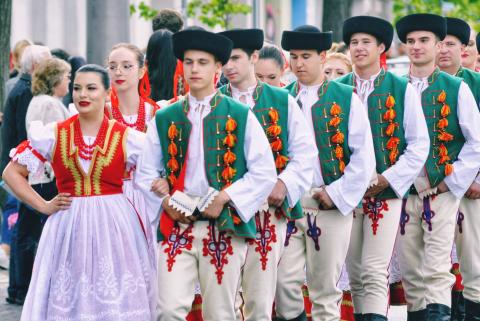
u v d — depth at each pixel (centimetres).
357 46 1446
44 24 3409
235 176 1244
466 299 1579
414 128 1439
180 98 1392
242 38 1327
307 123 1341
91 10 2531
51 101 1703
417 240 1517
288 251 1395
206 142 1241
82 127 1291
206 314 1270
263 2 4522
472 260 1570
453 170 1495
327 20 2816
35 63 1786
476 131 1505
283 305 1404
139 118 1440
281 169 1323
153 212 1261
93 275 1273
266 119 1325
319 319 1412
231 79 1336
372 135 1447
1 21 2150
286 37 1401
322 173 1391
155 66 1598
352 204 1377
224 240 1242
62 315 1268
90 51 2538
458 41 1595
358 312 1483
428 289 1494
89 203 1284
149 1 3728
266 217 1297
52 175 1620
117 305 1269
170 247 1242
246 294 1305
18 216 1716
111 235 1281
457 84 1512
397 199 1439
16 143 1797
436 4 4078
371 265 1436
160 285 1245
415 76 1529
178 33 1235
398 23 1534
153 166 1268
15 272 1727
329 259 1394
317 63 1398
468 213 1566
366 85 1459
